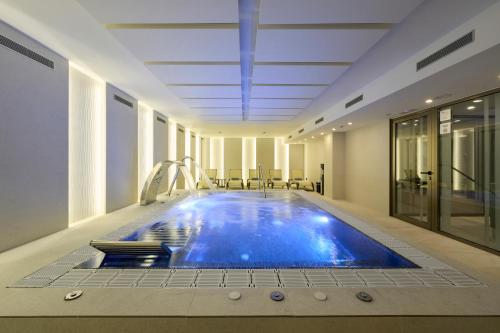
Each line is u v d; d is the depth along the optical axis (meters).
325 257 2.29
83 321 1.19
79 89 3.41
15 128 2.32
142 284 1.48
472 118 3.11
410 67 2.73
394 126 4.89
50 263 1.84
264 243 2.72
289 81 3.58
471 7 1.82
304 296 1.36
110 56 2.89
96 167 3.77
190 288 1.44
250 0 1.89
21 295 1.36
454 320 1.21
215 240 2.78
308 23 2.11
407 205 4.55
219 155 11.59
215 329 1.19
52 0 1.86
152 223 3.24
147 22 2.11
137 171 4.90
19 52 2.35
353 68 3.09
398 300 1.33
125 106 4.44
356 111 4.19
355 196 6.48
